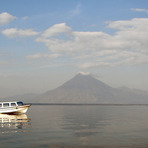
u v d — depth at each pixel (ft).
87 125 144.66
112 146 80.23
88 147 78.84
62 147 78.79
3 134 104.58
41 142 86.69
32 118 197.88
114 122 165.17
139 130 120.26
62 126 138.31
